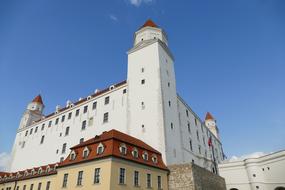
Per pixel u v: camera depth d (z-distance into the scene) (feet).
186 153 151.53
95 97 175.63
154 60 154.30
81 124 172.65
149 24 182.60
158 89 141.18
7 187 148.25
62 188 98.48
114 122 150.41
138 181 93.66
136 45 170.30
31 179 133.59
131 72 161.79
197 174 108.06
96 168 89.56
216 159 236.63
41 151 194.08
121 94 158.92
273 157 152.76
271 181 151.53
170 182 109.81
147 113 137.69
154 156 111.34
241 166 170.60
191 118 189.98
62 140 179.83
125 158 91.15
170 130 135.13
